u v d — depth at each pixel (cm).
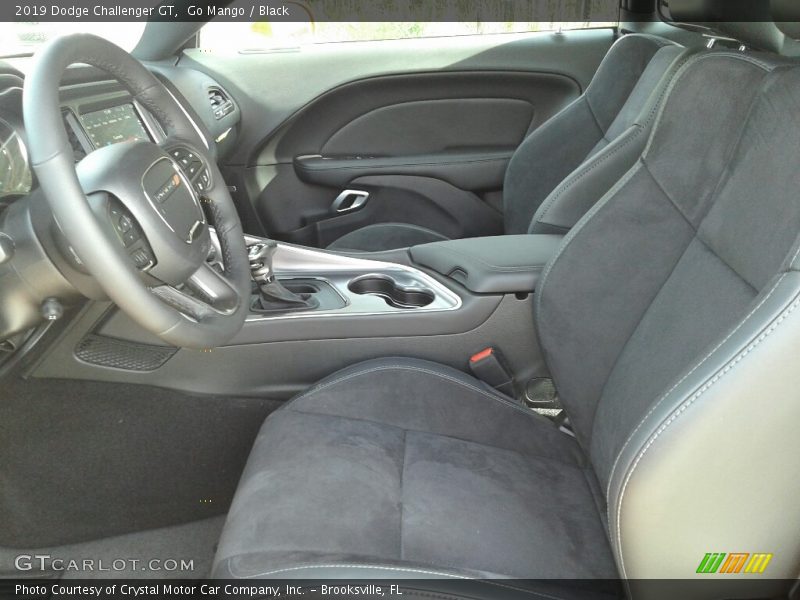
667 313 110
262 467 116
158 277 96
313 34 242
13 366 121
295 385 147
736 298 95
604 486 114
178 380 139
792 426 81
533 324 144
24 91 86
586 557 108
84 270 96
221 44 238
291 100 241
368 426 127
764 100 99
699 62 117
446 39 243
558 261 129
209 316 105
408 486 114
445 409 133
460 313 146
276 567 94
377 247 244
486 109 250
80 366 131
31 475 135
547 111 250
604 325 124
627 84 192
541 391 157
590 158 173
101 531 146
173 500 149
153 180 95
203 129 191
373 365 139
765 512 86
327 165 248
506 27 245
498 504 113
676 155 117
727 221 101
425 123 250
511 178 219
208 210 121
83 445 136
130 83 111
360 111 247
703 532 87
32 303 101
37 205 96
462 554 102
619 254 123
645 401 105
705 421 81
